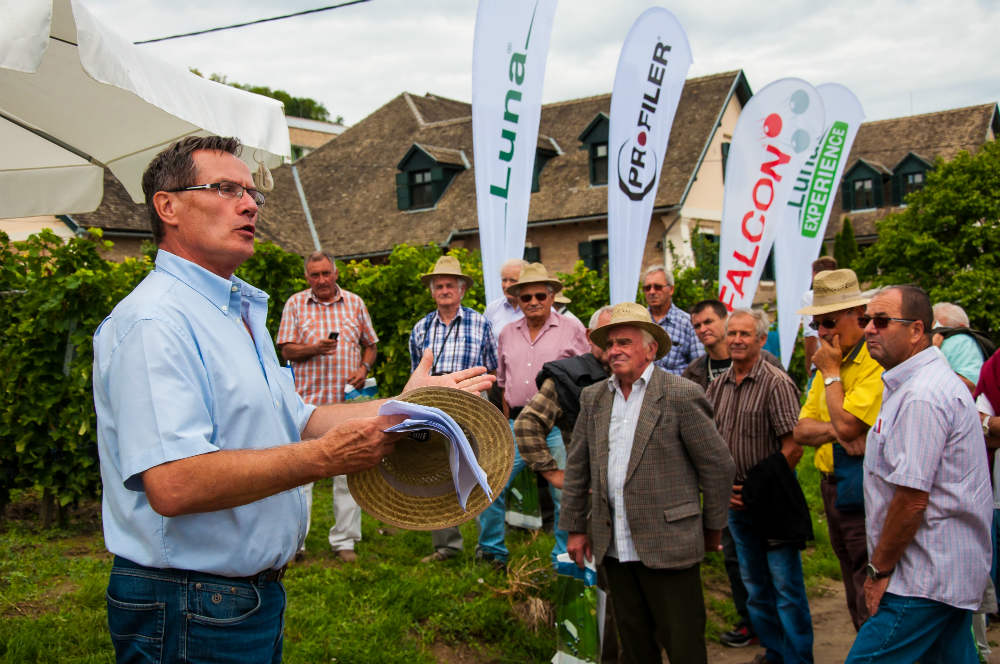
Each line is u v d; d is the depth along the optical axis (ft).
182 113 12.57
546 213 86.07
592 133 86.12
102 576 17.07
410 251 30.96
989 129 113.60
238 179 8.02
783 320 39.75
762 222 33.19
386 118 103.96
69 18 12.03
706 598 21.58
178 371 7.10
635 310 14.35
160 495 6.75
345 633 16.52
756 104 33.17
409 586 18.71
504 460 8.27
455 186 90.89
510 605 18.58
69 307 21.39
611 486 14.57
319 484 27.78
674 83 27.14
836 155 40.98
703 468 14.20
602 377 17.48
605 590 15.44
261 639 7.86
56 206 16.67
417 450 8.27
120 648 7.62
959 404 11.71
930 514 11.71
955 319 19.76
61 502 21.17
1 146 15.85
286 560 8.18
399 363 30.71
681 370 24.34
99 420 7.63
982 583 11.82
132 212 65.98
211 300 7.81
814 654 18.61
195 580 7.46
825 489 16.87
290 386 8.82
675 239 82.74
